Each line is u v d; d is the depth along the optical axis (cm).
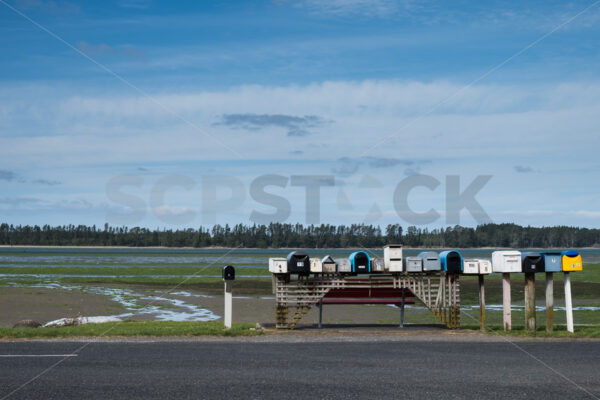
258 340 1291
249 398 770
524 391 816
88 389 814
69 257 13138
